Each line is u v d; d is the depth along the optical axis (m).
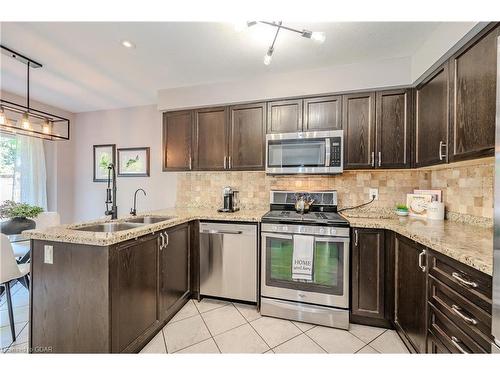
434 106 1.75
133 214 2.34
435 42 1.66
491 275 0.88
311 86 2.29
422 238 1.38
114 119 3.59
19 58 2.11
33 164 3.28
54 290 1.45
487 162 1.55
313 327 1.96
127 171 3.52
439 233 1.47
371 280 1.94
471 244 1.19
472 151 1.33
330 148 2.19
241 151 2.53
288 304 2.06
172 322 2.00
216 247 2.33
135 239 1.58
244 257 2.25
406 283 1.65
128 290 1.52
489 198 1.62
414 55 1.98
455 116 1.49
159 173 3.38
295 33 1.70
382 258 1.92
